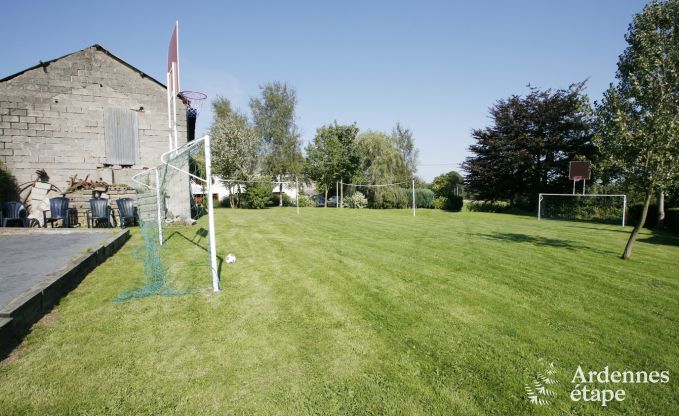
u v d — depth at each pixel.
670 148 7.43
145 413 2.62
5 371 3.11
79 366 3.21
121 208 12.38
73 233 10.34
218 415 2.61
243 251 8.80
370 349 3.61
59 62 13.29
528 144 27.33
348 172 35.62
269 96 36.34
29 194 12.95
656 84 7.51
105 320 4.24
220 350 3.55
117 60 14.05
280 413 2.63
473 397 2.85
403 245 9.99
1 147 12.66
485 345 3.72
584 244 10.80
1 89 12.62
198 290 5.46
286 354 3.48
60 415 2.58
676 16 7.40
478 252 8.99
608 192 22.44
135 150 14.43
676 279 6.45
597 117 8.35
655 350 3.67
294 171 37.12
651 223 18.06
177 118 15.07
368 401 2.78
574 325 4.28
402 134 41.84
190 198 15.97
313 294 5.34
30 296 4.14
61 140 13.37
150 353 3.47
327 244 10.02
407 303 4.98
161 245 9.33
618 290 5.73
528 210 29.20
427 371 3.21
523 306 4.92
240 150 31.55
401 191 33.16
